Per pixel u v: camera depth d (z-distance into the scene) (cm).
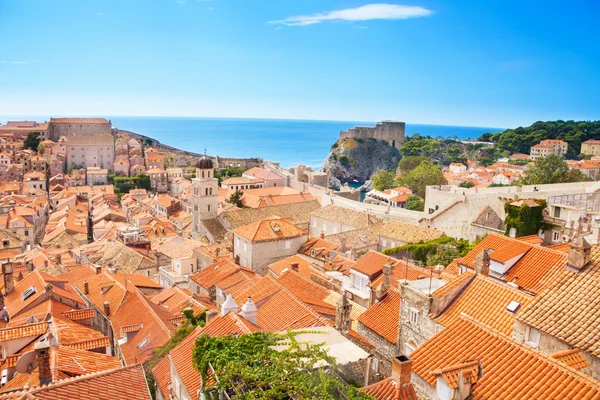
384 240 8125
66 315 4384
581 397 1738
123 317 4728
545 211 6022
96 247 9706
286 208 12494
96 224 13588
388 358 3206
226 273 5922
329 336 2628
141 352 3903
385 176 19300
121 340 4275
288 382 2008
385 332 3269
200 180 11075
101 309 5125
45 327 3603
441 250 6519
